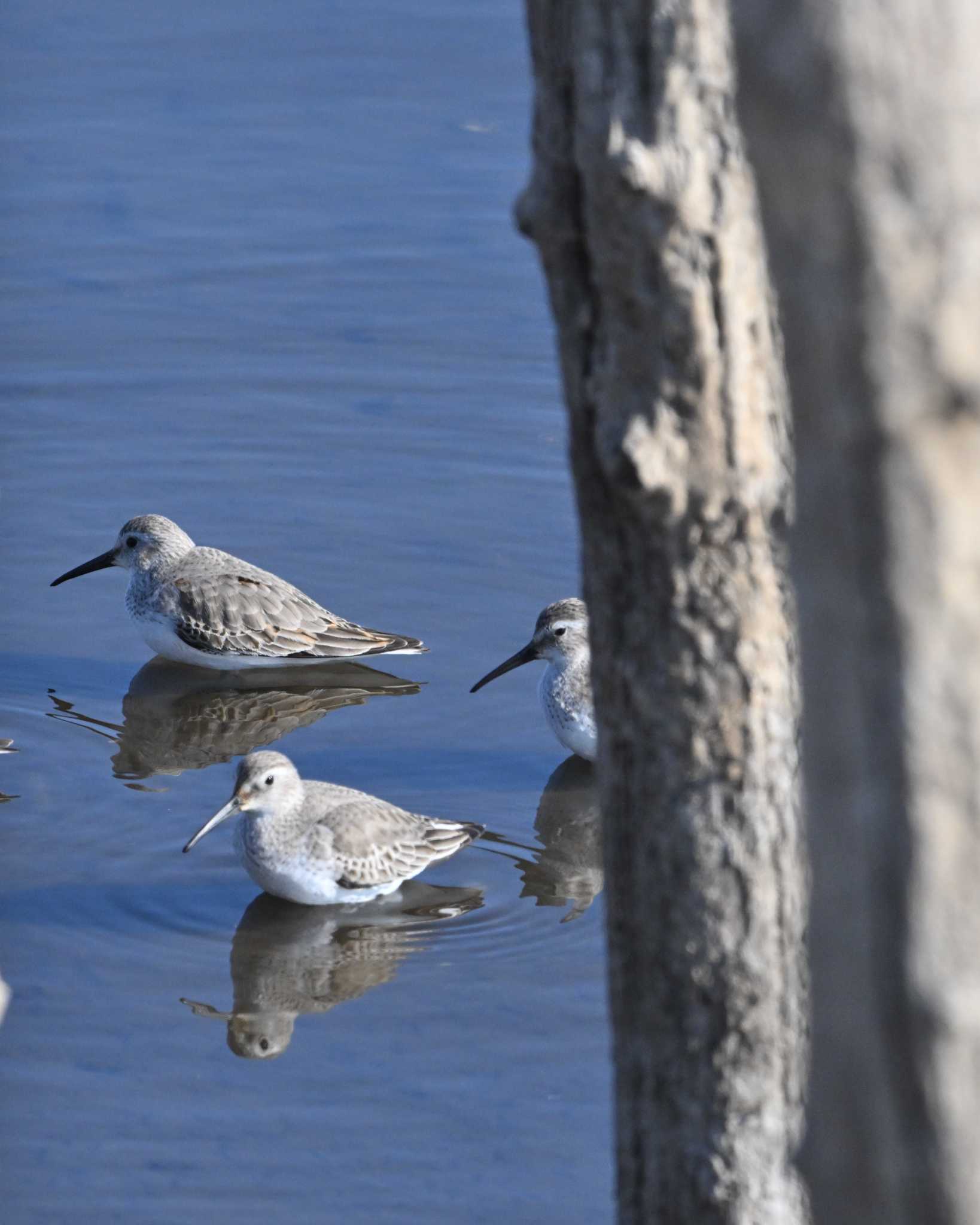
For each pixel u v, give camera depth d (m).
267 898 15.34
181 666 19.61
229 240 26.41
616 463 7.17
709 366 7.07
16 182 27.27
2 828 16.17
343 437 22.89
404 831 15.63
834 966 4.88
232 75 29.72
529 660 17.89
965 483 4.58
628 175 6.68
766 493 7.34
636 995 8.35
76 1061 13.23
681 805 7.95
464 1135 12.53
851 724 4.73
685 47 6.66
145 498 21.86
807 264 4.59
